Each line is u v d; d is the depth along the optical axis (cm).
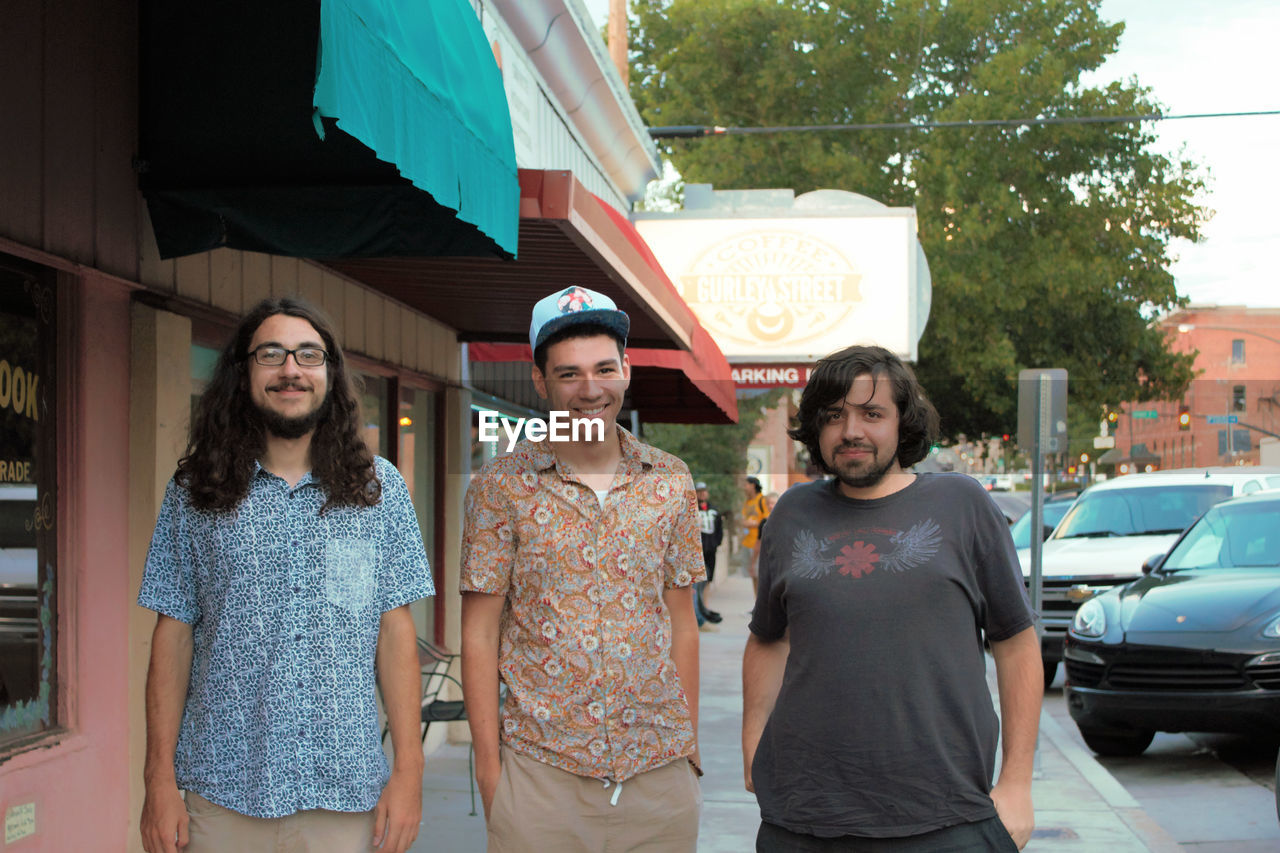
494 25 882
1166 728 805
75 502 444
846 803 289
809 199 1948
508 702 335
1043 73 2905
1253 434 5228
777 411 2869
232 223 480
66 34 434
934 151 2884
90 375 451
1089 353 3064
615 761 329
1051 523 1819
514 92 941
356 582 303
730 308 1930
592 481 341
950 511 301
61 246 433
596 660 330
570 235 497
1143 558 1213
